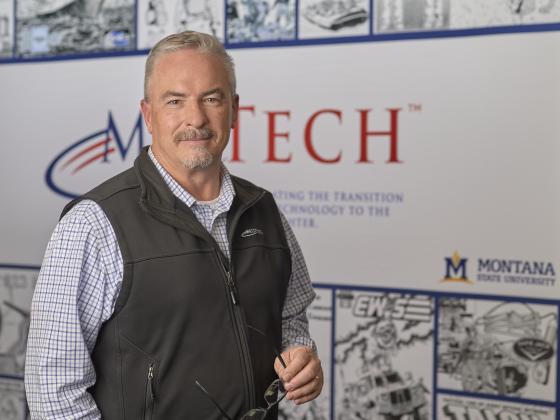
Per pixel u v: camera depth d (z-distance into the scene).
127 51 2.85
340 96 2.57
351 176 2.57
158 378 1.30
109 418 1.31
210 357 1.33
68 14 2.94
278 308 1.48
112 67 2.88
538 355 2.34
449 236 2.45
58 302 1.24
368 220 2.55
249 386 1.35
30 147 3.03
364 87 2.54
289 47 2.64
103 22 2.89
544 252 2.32
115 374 1.30
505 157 2.36
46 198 3.01
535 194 2.33
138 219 1.31
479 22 2.38
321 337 2.64
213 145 1.38
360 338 2.58
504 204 2.37
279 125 2.67
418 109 2.47
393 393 2.54
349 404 2.61
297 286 1.68
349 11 2.54
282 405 2.72
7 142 3.06
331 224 2.61
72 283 1.24
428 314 2.48
